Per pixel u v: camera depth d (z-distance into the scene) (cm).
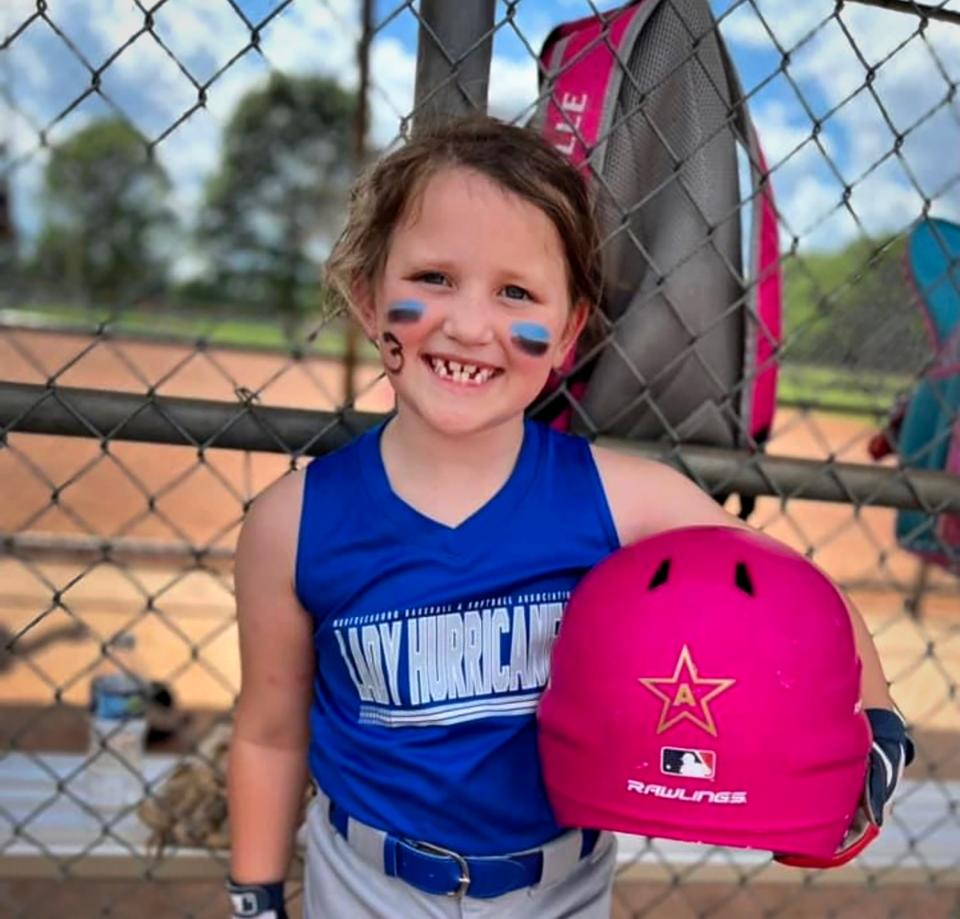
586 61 126
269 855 124
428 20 115
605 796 94
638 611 94
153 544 312
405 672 108
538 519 108
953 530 169
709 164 128
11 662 280
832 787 93
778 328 136
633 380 132
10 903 201
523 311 101
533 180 100
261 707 121
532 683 109
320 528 110
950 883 188
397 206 102
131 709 189
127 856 165
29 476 432
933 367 171
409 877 111
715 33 127
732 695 91
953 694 216
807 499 134
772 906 228
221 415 119
